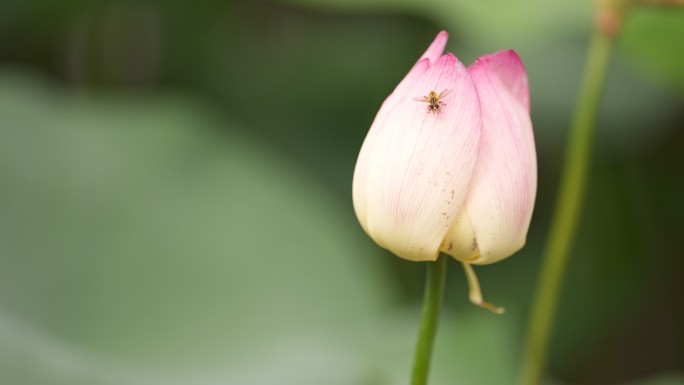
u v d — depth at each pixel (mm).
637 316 2248
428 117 1198
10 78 1937
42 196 1771
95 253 1740
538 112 2145
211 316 1724
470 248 1215
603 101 2156
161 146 1894
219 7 2244
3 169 1781
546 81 2150
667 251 2217
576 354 2168
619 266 2213
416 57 2174
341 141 2162
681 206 2186
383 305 1819
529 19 1771
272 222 1874
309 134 2174
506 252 1221
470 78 1198
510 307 2045
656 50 1801
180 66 2260
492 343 1695
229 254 1811
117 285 1720
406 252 1219
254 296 1777
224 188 1884
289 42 2279
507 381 1668
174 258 1779
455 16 1782
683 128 2146
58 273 1696
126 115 1921
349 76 2213
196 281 1768
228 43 2264
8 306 1646
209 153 1917
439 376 1658
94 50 2234
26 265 1688
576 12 1784
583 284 2197
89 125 1884
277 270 1818
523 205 1212
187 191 1863
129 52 2250
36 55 2193
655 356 2273
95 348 1650
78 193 1795
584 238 2219
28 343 1534
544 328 1553
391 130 1208
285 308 1771
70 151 1841
